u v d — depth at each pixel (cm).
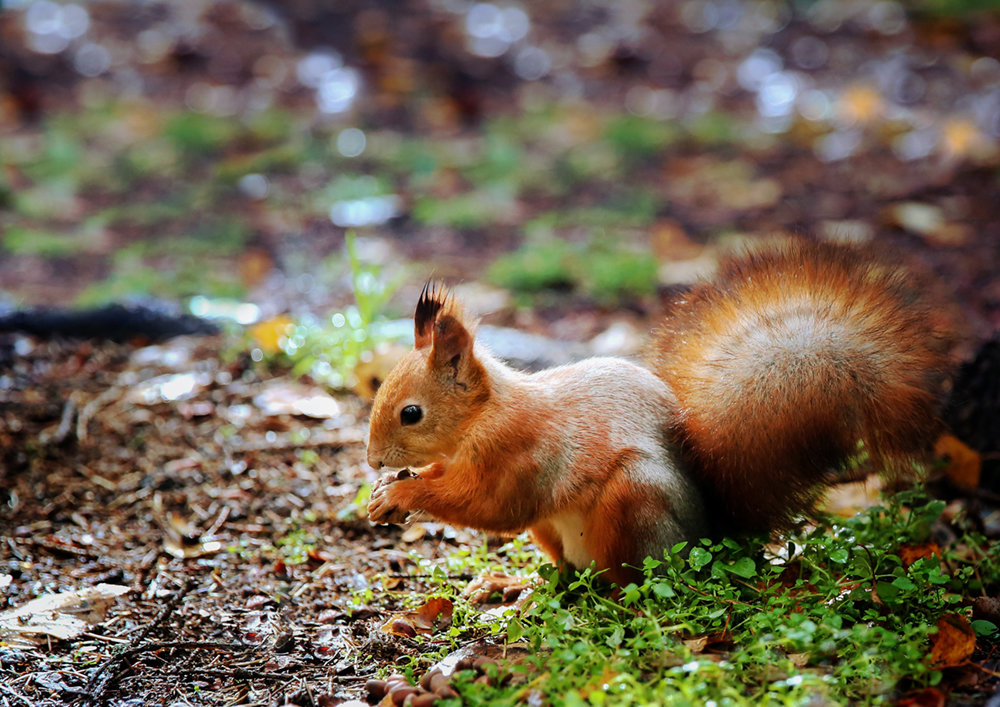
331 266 1502
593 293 1381
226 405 1038
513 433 662
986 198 1619
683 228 1592
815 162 1841
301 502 877
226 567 785
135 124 2103
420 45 2459
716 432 657
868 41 2370
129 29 2553
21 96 2189
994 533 820
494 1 2728
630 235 1577
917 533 753
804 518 697
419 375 675
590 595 652
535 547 798
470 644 658
